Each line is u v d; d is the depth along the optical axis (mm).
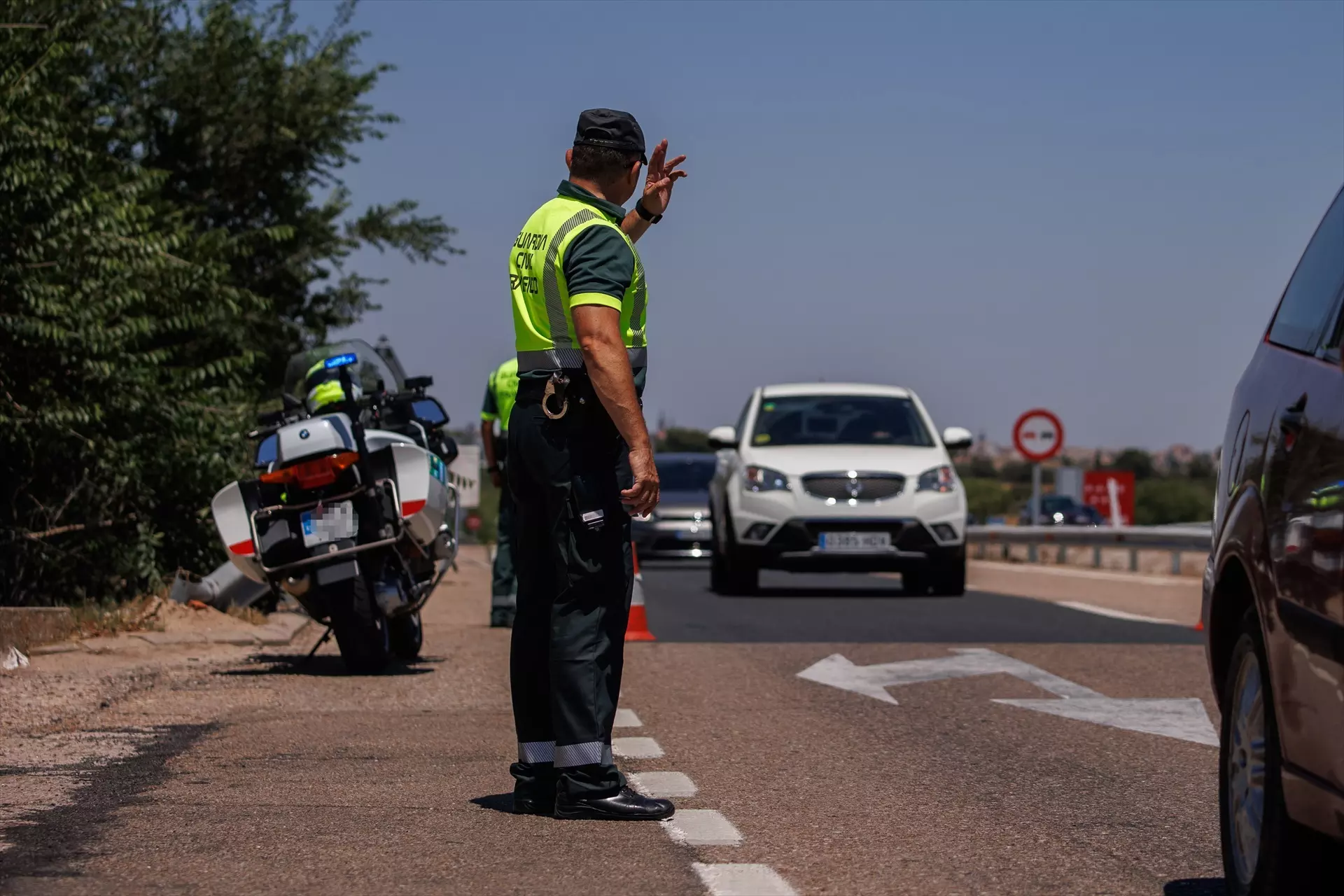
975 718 9984
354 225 23234
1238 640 5566
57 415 14133
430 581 12648
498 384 15109
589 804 6754
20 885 5562
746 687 11359
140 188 16562
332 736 9023
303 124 21922
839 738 9156
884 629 15875
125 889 5520
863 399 22406
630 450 6516
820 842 6383
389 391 13297
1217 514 6004
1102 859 6152
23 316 13828
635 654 13422
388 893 5500
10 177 13805
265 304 17047
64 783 7512
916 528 20328
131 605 14633
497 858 6039
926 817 6926
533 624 6934
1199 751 8812
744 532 20609
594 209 6711
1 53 14422
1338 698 4480
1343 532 4543
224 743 8758
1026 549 33844
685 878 5750
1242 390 6035
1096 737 9273
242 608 15047
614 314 6523
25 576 15586
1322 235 5840
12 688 10445
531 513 6859
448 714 9953
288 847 6211
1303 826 4891
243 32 21906
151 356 15219
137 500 15727
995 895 5570
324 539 11242
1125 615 17625
